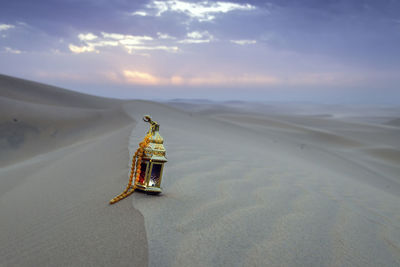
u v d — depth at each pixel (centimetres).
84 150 864
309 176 803
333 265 250
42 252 229
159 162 315
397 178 3094
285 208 373
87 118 2825
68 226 267
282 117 10562
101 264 198
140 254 205
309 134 5716
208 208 312
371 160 4069
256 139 3331
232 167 600
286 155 2330
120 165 488
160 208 286
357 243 307
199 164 573
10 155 2000
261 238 266
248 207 345
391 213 556
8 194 462
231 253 229
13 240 269
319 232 312
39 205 360
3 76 4697
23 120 2441
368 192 850
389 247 319
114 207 290
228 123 4350
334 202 483
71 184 431
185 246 225
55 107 3088
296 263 238
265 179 543
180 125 2814
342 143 5197
